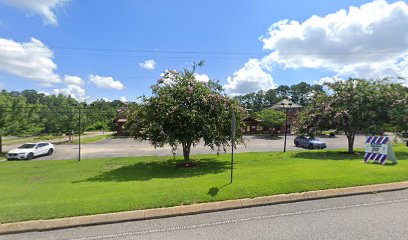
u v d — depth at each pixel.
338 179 6.90
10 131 23.95
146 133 12.91
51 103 59.50
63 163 16.84
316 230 4.01
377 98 16.06
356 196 5.88
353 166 9.36
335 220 4.43
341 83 17.48
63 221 4.35
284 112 47.47
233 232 3.98
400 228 4.05
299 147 27.56
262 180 6.94
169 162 15.20
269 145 29.70
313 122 17.61
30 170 13.89
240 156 16.81
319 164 10.30
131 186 7.02
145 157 18.31
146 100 13.63
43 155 22.44
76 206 4.95
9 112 24.22
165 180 8.03
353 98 16.38
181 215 4.77
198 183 6.93
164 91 13.38
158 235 3.92
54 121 39.88
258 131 51.38
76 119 40.62
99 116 78.31
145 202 5.16
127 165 14.53
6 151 26.64
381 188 6.29
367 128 16.30
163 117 12.53
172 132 12.78
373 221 4.36
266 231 4.00
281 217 4.61
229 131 13.62
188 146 13.73
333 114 16.69
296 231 3.98
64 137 46.41
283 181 6.69
